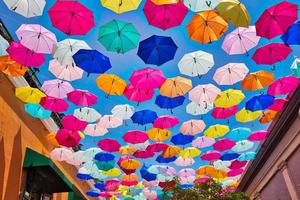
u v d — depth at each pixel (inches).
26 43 237.9
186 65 262.8
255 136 397.7
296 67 284.7
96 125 361.4
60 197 501.4
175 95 285.3
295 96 407.5
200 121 354.0
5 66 268.7
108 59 248.2
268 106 322.7
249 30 235.6
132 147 404.5
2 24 304.3
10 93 329.1
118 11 208.4
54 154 402.9
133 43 228.4
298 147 440.5
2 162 303.4
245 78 286.4
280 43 241.8
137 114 335.9
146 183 515.2
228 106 311.3
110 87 278.5
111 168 442.0
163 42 227.1
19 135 346.6
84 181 633.6
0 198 296.4
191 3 201.8
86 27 211.5
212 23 214.1
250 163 647.1
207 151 438.0
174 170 468.4
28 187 366.0
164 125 345.7
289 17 208.8
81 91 300.8
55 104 318.0
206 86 294.0
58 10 203.8
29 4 212.2
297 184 455.5
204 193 492.4
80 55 241.8
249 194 719.7
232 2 198.2
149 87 273.1
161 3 199.6
